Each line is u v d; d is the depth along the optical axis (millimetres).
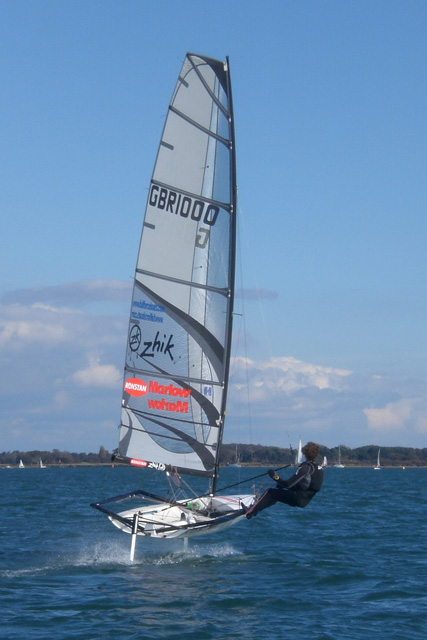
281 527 29047
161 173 20672
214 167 20703
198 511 19609
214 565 19625
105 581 17250
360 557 21406
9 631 13102
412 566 19859
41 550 22172
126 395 20594
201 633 13078
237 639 12758
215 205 20656
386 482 87438
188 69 20703
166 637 12836
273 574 18469
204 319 20562
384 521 32156
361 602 15555
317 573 18609
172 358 20562
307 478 17375
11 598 15453
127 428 20578
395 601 15656
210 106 20750
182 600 15414
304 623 13820
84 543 23953
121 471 160625
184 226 20719
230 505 19938
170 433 20484
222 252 20578
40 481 86438
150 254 20641
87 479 94938
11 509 38812
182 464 20438
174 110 20719
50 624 13562
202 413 20406
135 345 20641
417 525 30438
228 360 20516
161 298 20641
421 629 13484
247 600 15516
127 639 12680
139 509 19781
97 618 13977
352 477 114812
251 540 24984
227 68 20719
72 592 16031
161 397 20562
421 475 131250
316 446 17766
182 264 20656
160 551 22016
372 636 13008
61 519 32812
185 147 20750
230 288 20547
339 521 31938
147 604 15047
